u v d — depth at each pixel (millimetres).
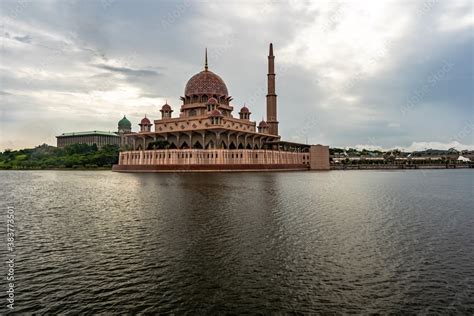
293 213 32219
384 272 16734
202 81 144750
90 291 14633
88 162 183250
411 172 147375
